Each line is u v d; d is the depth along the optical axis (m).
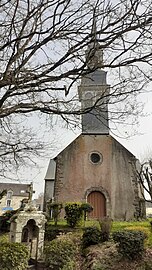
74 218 13.88
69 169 18.83
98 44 2.85
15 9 2.89
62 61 3.02
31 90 3.20
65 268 8.13
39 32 2.91
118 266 7.80
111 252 8.64
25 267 7.87
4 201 40.38
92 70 2.96
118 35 2.78
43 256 9.60
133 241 8.05
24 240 10.95
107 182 18.42
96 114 3.66
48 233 13.21
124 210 17.58
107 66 2.93
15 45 2.94
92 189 18.20
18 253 7.80
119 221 16.92
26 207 11.29
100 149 19.45
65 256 8.73
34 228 11.22
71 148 19.52
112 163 19.03
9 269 7.52
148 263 7.55
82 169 18.81
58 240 10.08
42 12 3.03
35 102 3.29
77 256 9.41
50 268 8.71
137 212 17.55
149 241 9.16
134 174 18.59
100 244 9.70
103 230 10.14
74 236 11.23
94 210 17.77
